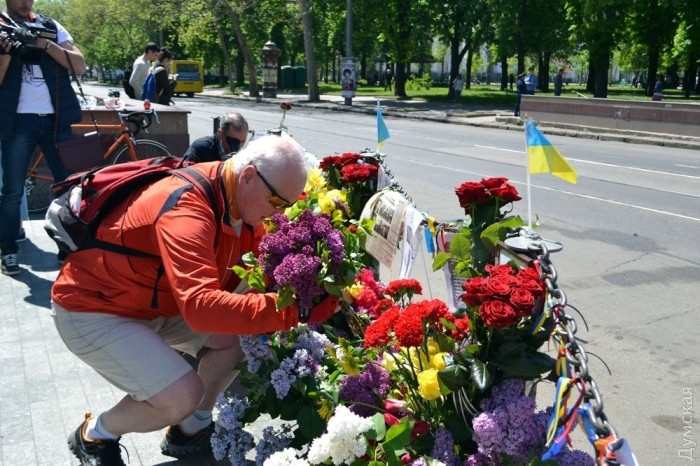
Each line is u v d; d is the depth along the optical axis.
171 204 2.46
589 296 5.82
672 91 49.38
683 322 5.24
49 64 5.46
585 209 9.41
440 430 2.32
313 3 40.12
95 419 2.88
